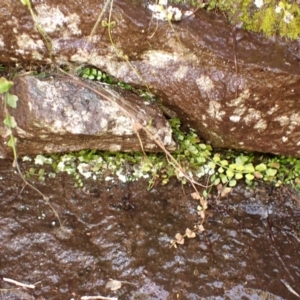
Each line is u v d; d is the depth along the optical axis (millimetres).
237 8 419
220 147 515
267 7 417
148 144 493
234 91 432
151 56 441
